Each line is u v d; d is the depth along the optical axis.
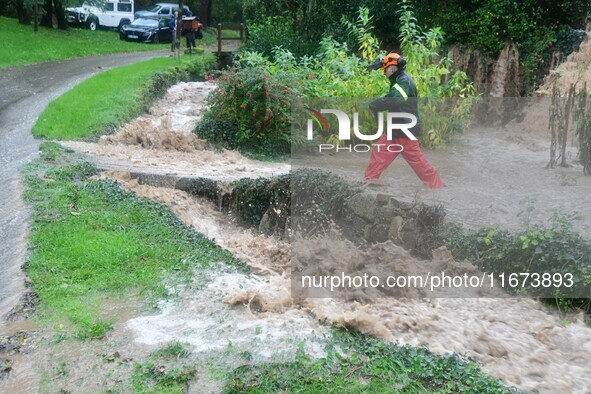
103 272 6.28
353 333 5.23
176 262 6.59
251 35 23.80
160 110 17.30
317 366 4.63
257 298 5.69
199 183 10.05
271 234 9.48
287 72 14.19
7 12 34.16
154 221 7.81
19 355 4.85
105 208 8.17
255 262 7.03
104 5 33.47
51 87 18.38
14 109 15.24
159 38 34.31
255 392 4.34
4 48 24.31
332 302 5.72
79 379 4.56
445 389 4.41
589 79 14.66
